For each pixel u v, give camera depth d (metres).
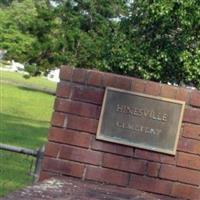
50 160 3.68
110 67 11.77
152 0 11.11
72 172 3.67
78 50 24.38
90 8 23.95
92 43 23.33
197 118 3.64
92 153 3.66
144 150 3.65
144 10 11.27
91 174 3.65
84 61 23.81
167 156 3.64
